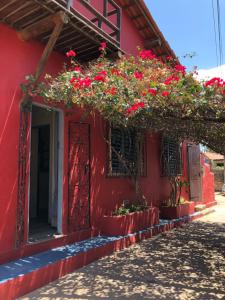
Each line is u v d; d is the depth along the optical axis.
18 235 4.91
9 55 5.03
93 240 6.35
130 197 8.11
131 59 5.98
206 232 8.57
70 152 6.19
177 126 6.67
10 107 4.97
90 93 4.83
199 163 13.36
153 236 7.87
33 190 8.11
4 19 4.89
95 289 4.36
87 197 6.55
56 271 4.73
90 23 5.29
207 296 4.16
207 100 4.62
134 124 6.41
